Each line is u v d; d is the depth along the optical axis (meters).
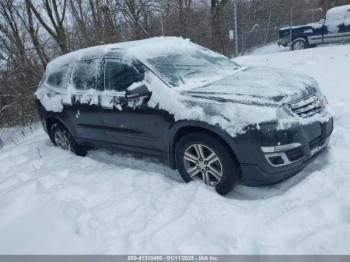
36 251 3.36
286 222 3.23
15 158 6.27
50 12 12.91
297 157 3.75
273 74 4.62
